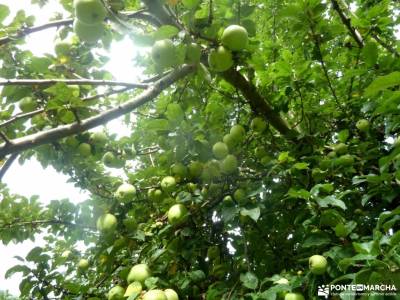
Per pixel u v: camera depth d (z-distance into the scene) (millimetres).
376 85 560
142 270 839
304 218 863
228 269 954
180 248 955
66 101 764
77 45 931
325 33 1022
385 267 562
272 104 1126
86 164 1020
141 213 1056
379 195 969
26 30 778
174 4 765
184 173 961
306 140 1102
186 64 807
